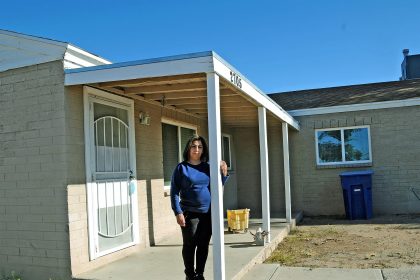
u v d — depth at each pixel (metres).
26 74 5.83
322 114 12.55
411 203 11.80
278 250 7.72
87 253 5.74
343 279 5.54
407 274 5.65
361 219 11.33
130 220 6.80
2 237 5.88
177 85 6.29
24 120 5.80
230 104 8.23
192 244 4.71
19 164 5.80
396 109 11.97
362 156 12.23
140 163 7.30
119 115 6.73
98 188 6.06
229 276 5.29
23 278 5.70
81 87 5.84
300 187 12.66
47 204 5.58
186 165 4.82
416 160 11.79
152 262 6.14
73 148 5.63
